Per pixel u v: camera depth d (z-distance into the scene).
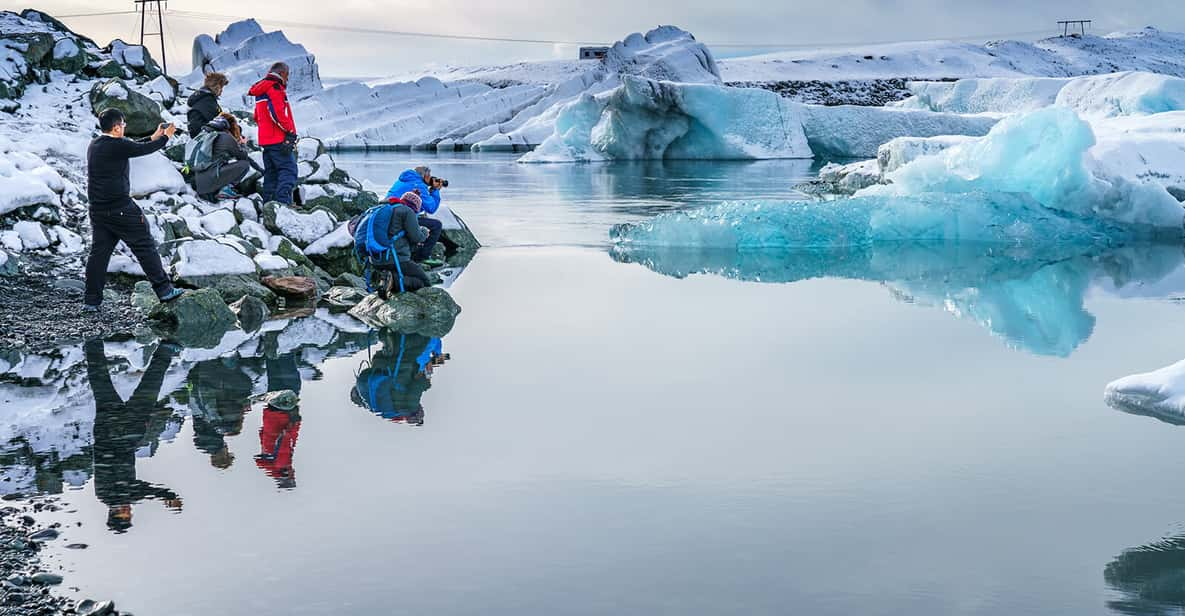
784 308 8.14
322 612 3.00
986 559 3.33
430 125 79.25
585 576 3.22
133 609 3.01
